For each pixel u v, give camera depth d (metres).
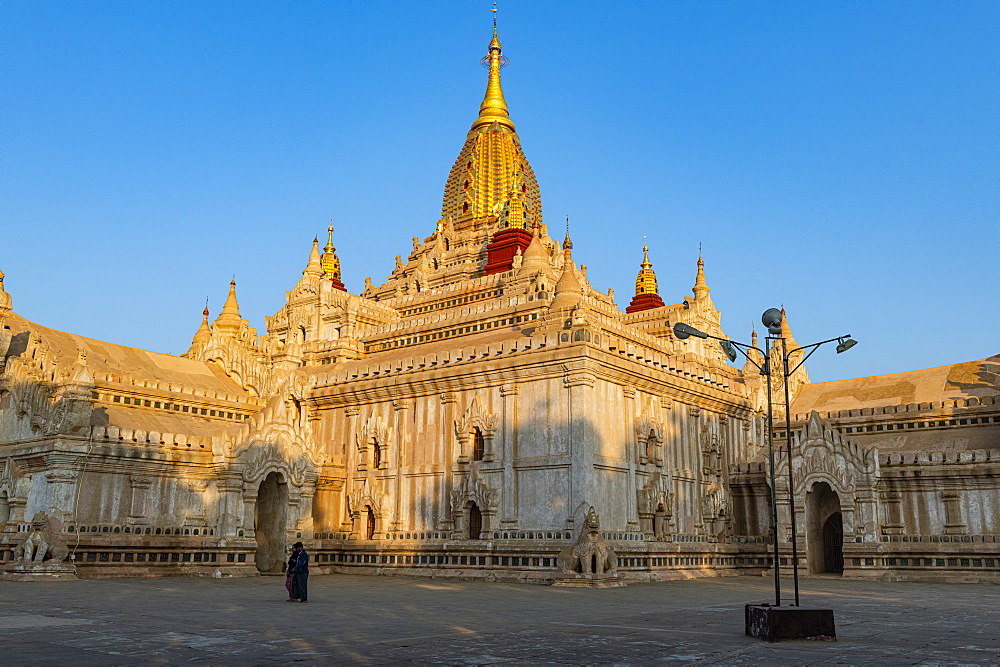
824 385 73.94
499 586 43.06
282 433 53.56
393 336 71.62
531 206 98.38
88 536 45.19
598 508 48.41
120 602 29.53
